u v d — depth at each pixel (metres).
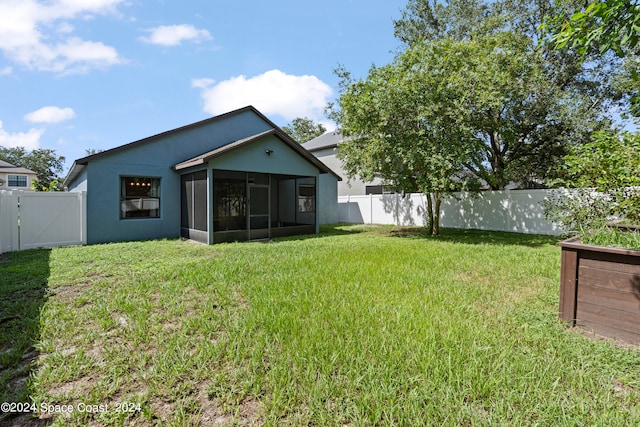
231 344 2.66
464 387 2.02
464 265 5.66
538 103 11.02
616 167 5.11
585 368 2.30
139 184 9.95
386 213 15.77
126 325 3.12
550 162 12.73
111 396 2.04
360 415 1.81
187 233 10.12
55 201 8.33
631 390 2.08
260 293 4.01
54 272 5.26
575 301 3.06
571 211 6.55
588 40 2.80
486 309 3.52
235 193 10.38
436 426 1.73
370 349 2.51
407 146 8.81
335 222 16.75
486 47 9.61
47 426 1.79
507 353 2.46
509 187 20.95
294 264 5.75
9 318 3.31
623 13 2.58
